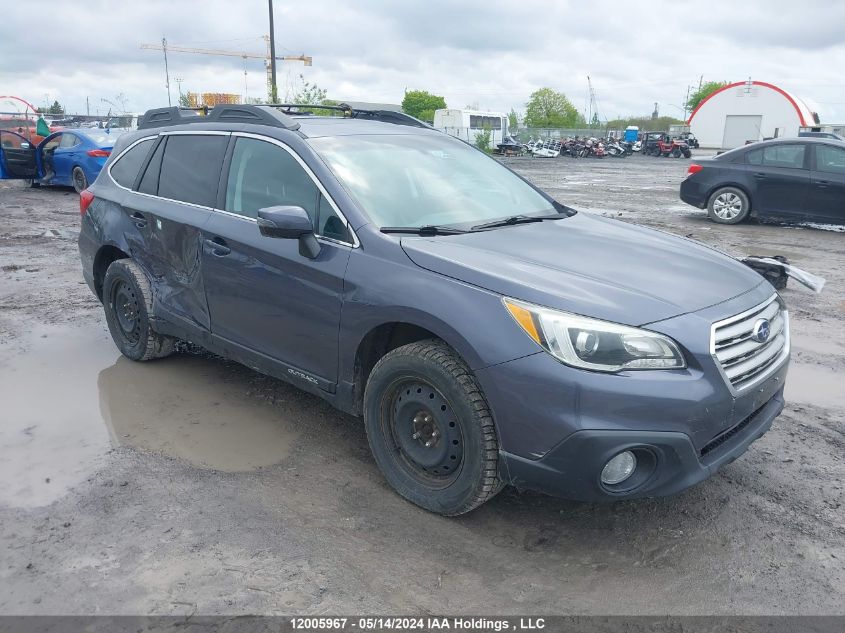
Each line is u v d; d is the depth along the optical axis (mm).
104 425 4184
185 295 4500
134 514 3250
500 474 2998
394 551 3004
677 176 26156
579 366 2752
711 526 3215
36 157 16219
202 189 4414
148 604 2658
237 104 4426
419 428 3262
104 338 5809
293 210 3428
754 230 11672
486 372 2883
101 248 5230
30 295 7195
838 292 7488
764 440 4086
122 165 5277
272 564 2900
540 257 3312
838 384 4992
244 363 4207
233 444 3967
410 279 3189
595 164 36688
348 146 4012
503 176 4535
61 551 2971
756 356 3133
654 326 2818
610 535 3141
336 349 3512
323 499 3402
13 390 4695
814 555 3012
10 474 3598
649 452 2799
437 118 48469
